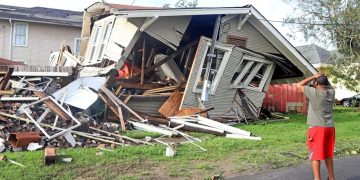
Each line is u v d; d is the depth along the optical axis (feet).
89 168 22.75
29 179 20.11
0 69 46.39
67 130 31.17
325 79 19.31
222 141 32.45
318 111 19.02
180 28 49.06
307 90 19.20
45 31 87.86
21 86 44.45
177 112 47.09
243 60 53.47
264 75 56.54
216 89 50.70
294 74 61.11
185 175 21.83
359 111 75.97
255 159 26.05
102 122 39.55
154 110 47.42
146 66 52.01
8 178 20.17
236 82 52.80
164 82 51.37
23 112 35.81
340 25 75.36
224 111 51.60
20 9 92.32
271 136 36.32
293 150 29.32
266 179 21.44
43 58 87.71
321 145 18.84
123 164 23.93
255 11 51.75
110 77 45.11
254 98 55.31
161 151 27.68
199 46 48.55
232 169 23.44
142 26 45.42
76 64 56.39
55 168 22.38
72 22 88.89
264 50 55.57
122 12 42.57
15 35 85.25
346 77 77.51
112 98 41.98
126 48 45.98
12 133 29.12
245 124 47.73
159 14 44.80
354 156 27.76
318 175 18.95
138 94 47.83
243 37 53.42
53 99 38.11
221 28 51.08
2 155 24.98
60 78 48.11
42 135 30.83
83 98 40.91
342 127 44.75
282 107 74.02
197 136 36.22
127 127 38.88
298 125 46.39
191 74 48.08
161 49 53.21
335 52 79.61
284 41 54.54
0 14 82.28
